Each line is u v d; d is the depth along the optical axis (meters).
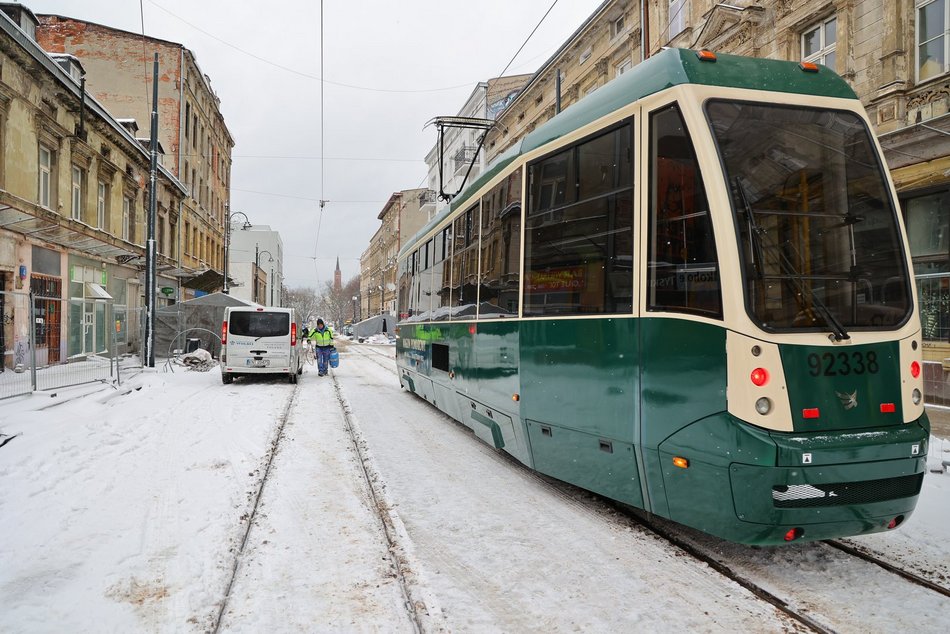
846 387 3.52
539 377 5.33
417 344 10.99
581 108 5.05
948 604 3.38
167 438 7.73
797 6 13.46
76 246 18.86
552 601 3.41
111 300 13.74
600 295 4.58
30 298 10.28
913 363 3.72
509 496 5.45
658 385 3.99
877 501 3.50
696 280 3.78
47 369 10.89
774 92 4.06
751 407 3.44
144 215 25.72
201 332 24.17
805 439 3.38
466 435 8.34
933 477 5.91
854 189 3.99
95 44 31.34
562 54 26.42
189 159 34.44
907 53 10.94
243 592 3.48
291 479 5.91
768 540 3.50
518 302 5.75
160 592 3.43
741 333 3.49
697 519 3.81
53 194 17.59
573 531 4.55
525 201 5.71
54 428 7.88
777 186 3.83
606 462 4.52
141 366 16.67
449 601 3.40
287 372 14.95
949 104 10.26
